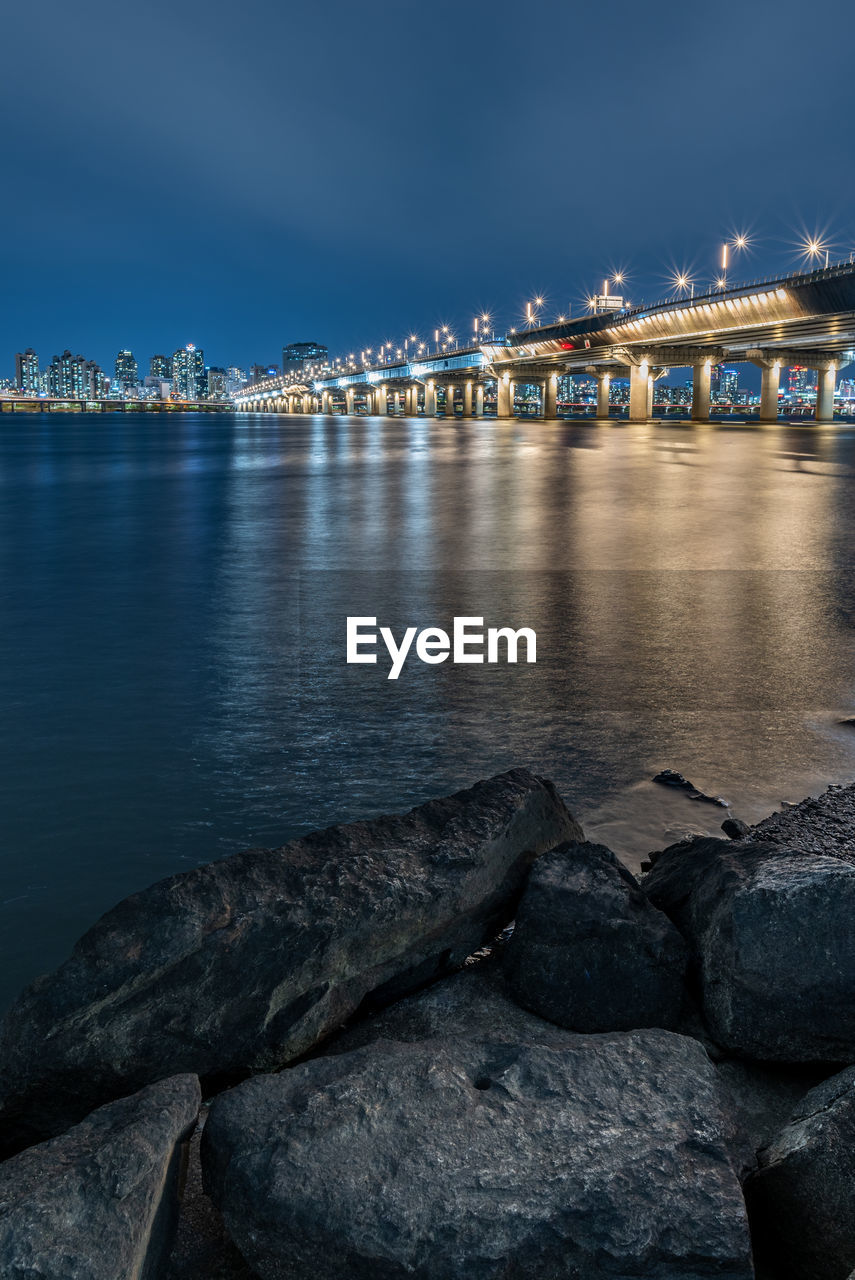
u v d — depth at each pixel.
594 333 150.50
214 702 10.16
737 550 22.58
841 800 6.91
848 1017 3.47
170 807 7.22
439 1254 2.30
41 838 6.69
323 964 3.70
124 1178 2.44
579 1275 2.32
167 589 18.09
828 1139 2.72
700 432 120.31
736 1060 3.66
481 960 4.48
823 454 69.56
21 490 44.56
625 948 3.88
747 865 4.12
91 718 9.57
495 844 4.39
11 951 5.27
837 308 99.25
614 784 7.49
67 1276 2.21
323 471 55.00
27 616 15.42
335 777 7.84
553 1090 2.84
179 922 3.61
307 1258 2.36
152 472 56.53
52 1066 3.36
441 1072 2.87
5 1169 2.50
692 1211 2.42
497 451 76.75
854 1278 2.30
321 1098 2.73
